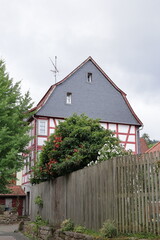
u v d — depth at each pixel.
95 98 37.25
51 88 35.84
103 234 8.68
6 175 22.67
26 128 25.31
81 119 15.45
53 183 15.10
